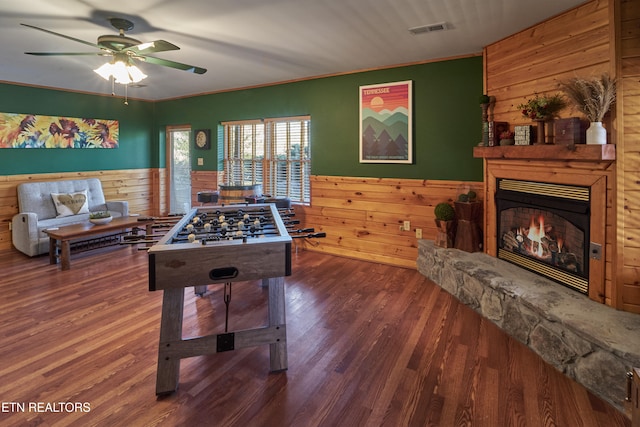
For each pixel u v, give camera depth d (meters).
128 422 1.82
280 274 2.13
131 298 3.39
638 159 2.28
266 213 3.57
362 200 4.64
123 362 2.34
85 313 3.06
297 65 4.28
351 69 4.48
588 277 2.54
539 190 2.96
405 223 4.36
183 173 6.94
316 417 1.87
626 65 2.29
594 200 2.48
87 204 5.59
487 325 2.86
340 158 4.77
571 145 2.48
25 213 4.74
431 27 3.06
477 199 3.89
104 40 2.73
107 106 6.25
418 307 3.21
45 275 4.02
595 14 2.49
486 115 3.50
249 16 2.83
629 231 2.31
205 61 4.10
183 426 1.80
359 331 2.78
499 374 2.22
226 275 2.06
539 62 2.97
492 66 3.49
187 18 2.87
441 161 4.09
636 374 1.21
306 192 5.21
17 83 5.17
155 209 7.04
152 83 5.30
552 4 2.60
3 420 1.82
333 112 4.77
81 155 5.96
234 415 1.88
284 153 5.37
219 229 2.75
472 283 3.13
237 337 2.18
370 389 2.09
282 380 2.18
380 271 4.22
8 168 5.16
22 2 2.57
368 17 2.86
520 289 2.70
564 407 1.93
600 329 2.08
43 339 2.62
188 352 2.08
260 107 5.44
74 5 2.62
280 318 2.25
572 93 2.45
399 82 4.25
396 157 4.34
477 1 2.57
